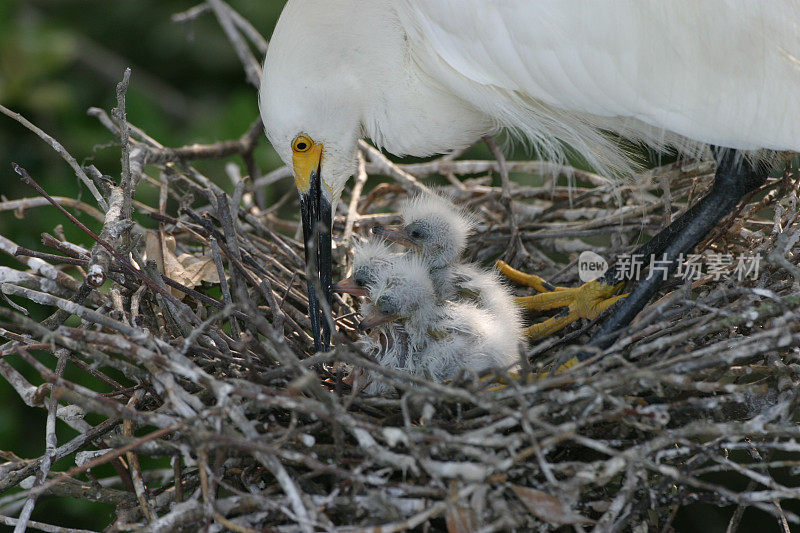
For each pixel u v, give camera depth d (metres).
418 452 3.97
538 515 4.02
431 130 6.06
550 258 8.13
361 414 4.77
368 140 9.32
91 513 6.82
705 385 4.19
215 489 4.16
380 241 6.06
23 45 8.55
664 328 5.01
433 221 6.03
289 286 6.07
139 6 10.57
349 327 6.31
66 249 5.79
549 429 4.00
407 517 4.14
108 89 10.26
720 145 5.34
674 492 4.81
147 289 5.59
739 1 5.15
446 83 5.72
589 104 5.45
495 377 4.93
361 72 5.88
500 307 5.95
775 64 5.14
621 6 5.18
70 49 8.82
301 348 5.83
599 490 4.68
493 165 7.81
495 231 7.26
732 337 4.95
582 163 7.04
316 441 4.82
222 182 8.95
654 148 6.05
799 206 6.11
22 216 6.76
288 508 4.17
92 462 4.06
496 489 4.11
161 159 6.93
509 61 5.41
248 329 5.80
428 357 5.45
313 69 5.79
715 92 5.19
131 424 4.85
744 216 6.46
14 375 5.56
